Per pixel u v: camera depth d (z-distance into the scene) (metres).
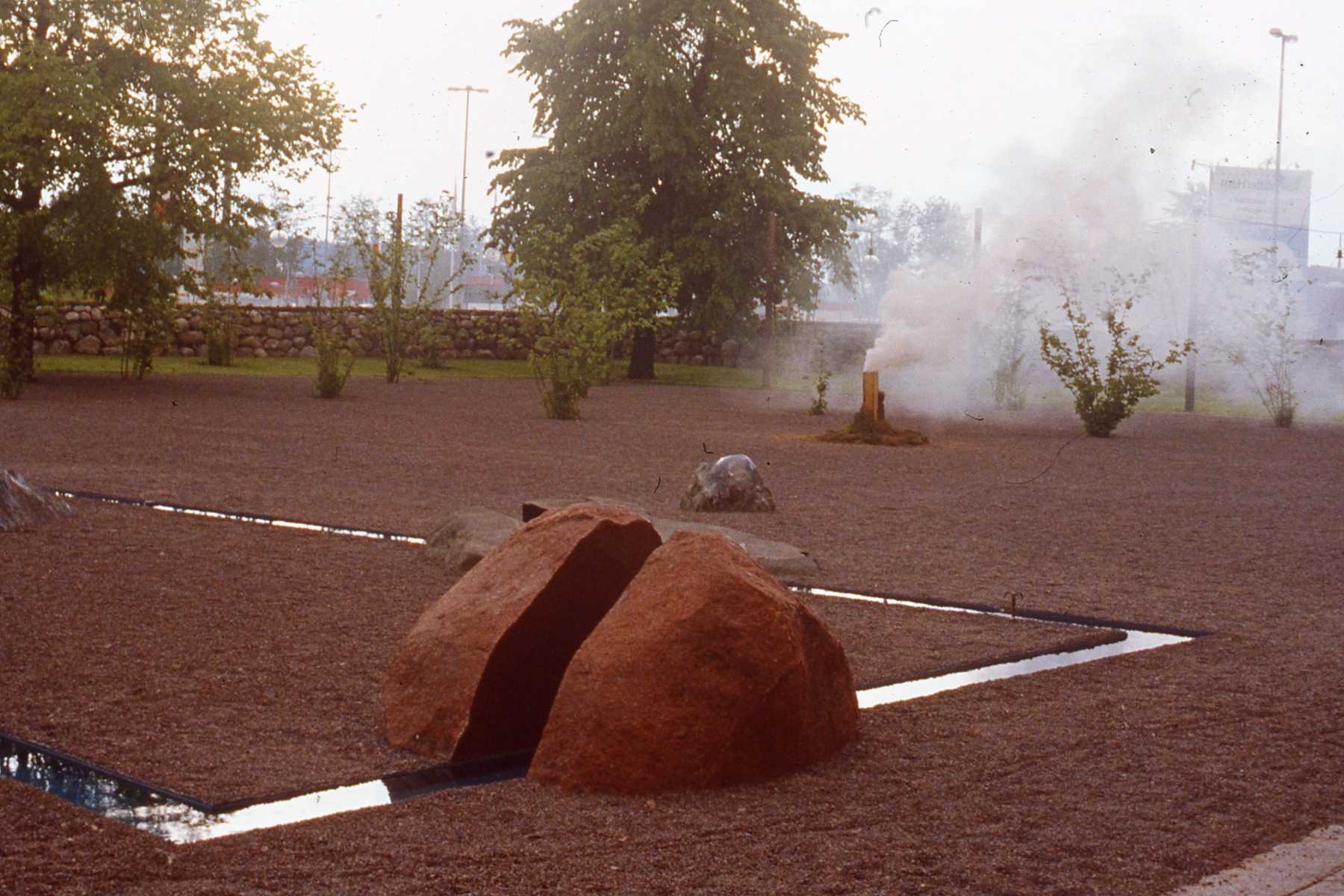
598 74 42.06
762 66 42.94
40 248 26.78
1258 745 5.71
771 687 5.14
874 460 18.31
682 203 42.28
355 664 6.70
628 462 16.73
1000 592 9.15
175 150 26.25
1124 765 5.40
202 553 9.58
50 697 5.99
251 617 7.65
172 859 4.20
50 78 24.50
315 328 33.44
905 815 4.76
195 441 17.55
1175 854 4.42
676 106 40.81
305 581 8.70
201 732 5.57
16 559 9.12
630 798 4.91
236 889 3.96
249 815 4.68
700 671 5.09
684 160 41.53
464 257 40.31
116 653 6.76
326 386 27.27
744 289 42.38
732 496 12.78
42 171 25.22
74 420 19.78
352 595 8.31
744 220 42.69
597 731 5.02
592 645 5.21
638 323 30.83
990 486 15.51
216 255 41.81
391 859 4.24
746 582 5.27
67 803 4.67
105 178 25.97
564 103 41.69
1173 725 6.00
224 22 27.22
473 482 14.29
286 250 53.47
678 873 4.17
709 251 41.28
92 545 9.72
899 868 4.25
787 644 5.21
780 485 15.15
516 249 42.47
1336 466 19.09
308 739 5.54
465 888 4.02
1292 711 6.28
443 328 43.22
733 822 4.66
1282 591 9.42
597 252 40.19
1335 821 4.78
